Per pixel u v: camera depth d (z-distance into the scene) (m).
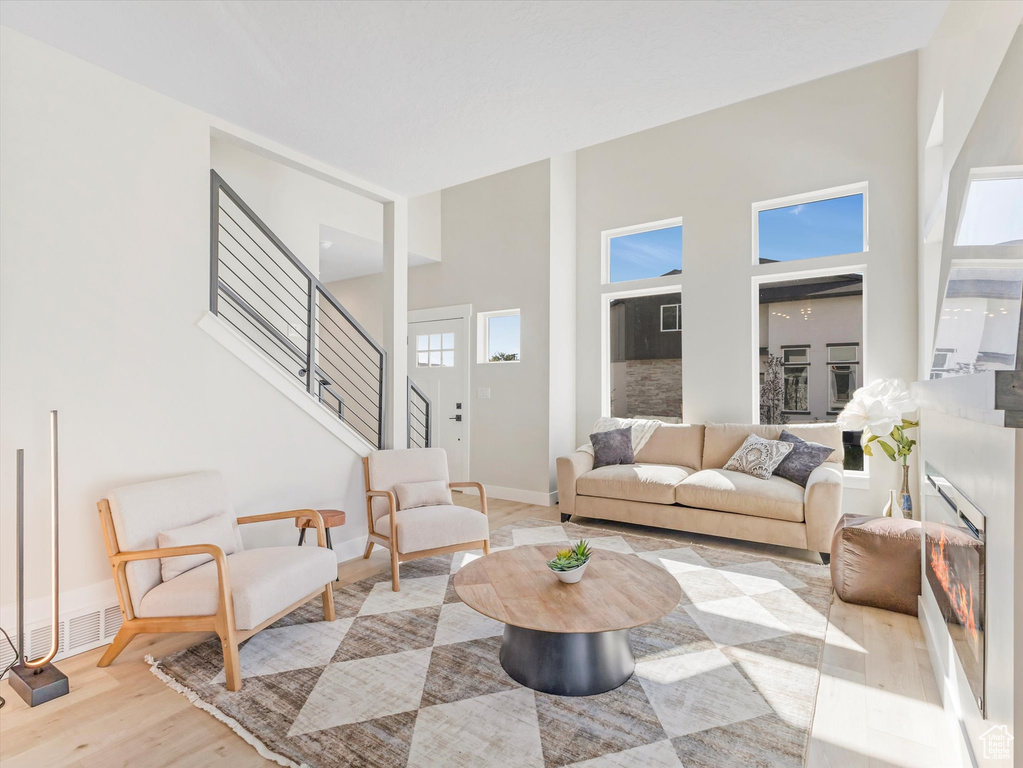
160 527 2.46
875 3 1.97
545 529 4.58
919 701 2.09
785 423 5.01
